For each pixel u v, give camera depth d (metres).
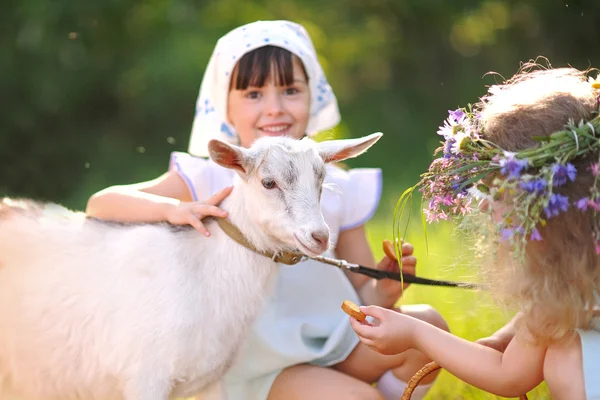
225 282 3.97
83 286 3.97
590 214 3.36
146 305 3.88
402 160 15.02
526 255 3.46
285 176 3.88
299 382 4.32
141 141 16.30
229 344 4.03
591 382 3.47
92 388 4.02
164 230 4.06
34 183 15.94
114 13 15.91
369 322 4.18
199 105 5.09
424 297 6.28
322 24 17.86
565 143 3.29
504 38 19.19
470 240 3.84
